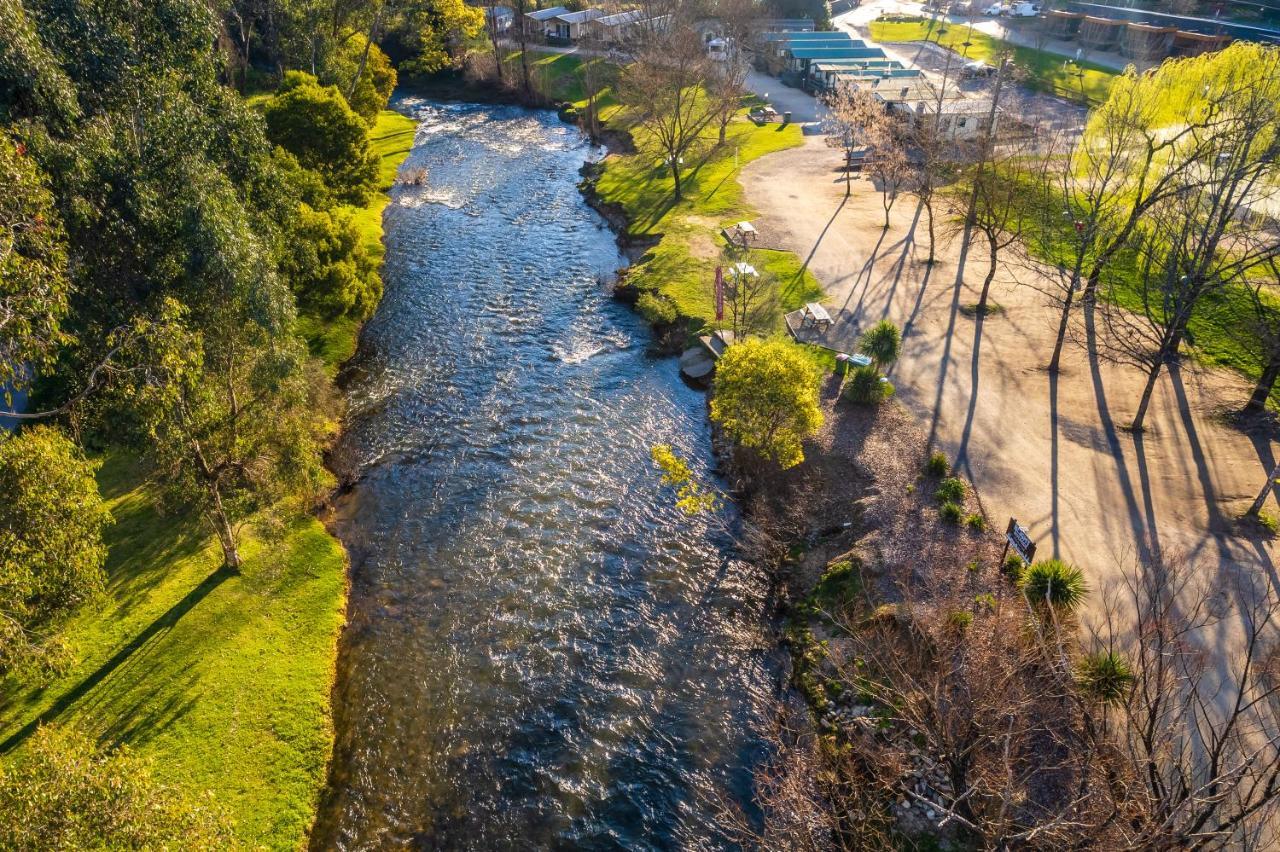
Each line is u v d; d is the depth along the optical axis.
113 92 31.83
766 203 69.25
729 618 31.03
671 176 77.25
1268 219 40.22
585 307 55.16
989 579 28.72
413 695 28.22
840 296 51.91
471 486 38.41
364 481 38.78
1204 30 101.31
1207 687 23.45
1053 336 45.81
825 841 21.27
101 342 26.23
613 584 32.81
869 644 26.34
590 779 25.36
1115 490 33.03
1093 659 22.23
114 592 30.44
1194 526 30.64
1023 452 35.88
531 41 127.69
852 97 75.19
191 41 35.41
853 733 24.91
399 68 115.88
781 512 35.25
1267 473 33.47
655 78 76.44
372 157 64.00
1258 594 26.98
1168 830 15.66
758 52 116.31
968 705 20.06
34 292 21.30
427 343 50.59
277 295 29.86
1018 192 51.72
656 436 42.00
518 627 30.91
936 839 21.56
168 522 33.91
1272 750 21.14
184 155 29.42
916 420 38.75
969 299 50.72
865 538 32.03
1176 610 26.45
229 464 29.31
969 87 99.25
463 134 94.62
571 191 77.81
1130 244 41.53
